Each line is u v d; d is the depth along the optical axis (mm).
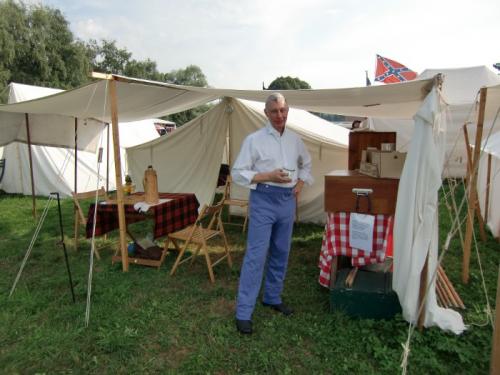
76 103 4465
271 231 2818
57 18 26750
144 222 6184
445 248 2408
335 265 3252
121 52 42844
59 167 8297
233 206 6484
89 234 4117
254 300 2824
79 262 4336
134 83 3719
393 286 2738
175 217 4184
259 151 2676
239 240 5215
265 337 2721
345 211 3137
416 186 2580
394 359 2424
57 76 25609
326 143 5602
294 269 4121
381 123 10023
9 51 21859
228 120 6180
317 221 5926
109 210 4113
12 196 8312
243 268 2799
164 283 3709
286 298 3367
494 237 5156
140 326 2896
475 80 8734
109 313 3082
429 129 2506
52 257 4492
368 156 3428
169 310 3145
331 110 4750
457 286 3615
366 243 3066
